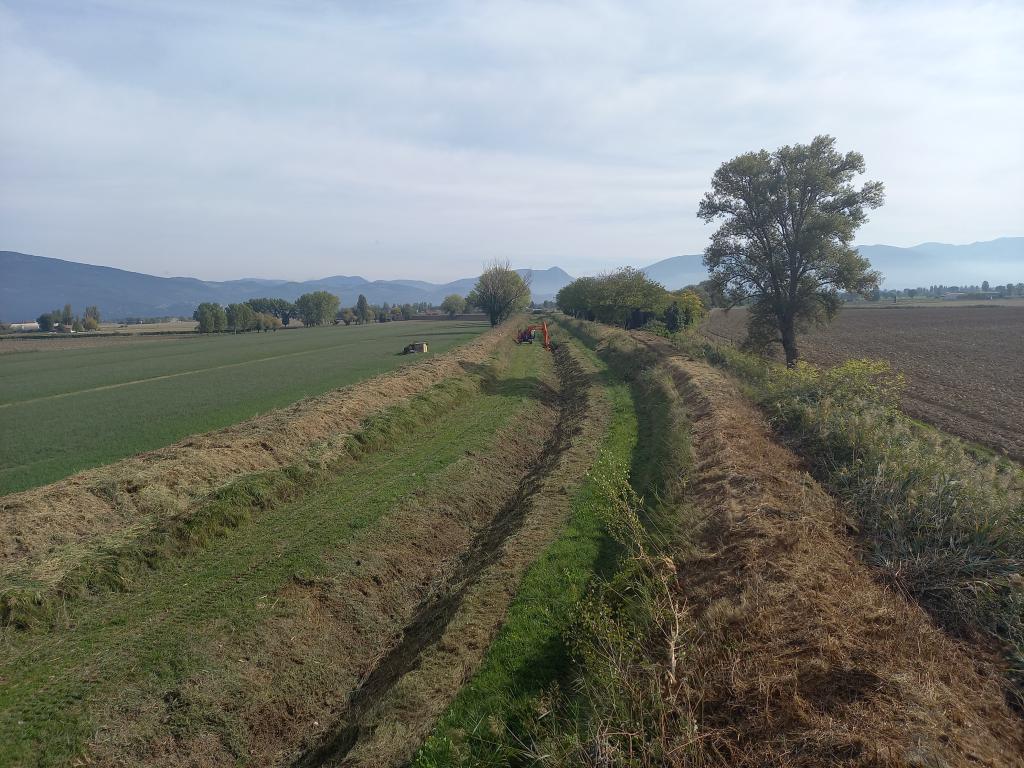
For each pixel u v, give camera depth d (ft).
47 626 25.86
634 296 175.52
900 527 27.09
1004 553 23.99
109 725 21.08
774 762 14.65
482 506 44.09
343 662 27.40
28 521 30.89
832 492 32.83
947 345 161.27
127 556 30.48
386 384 69.72
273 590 29.37
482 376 87.97
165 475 37.91
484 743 18.85
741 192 106.22
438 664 23.21
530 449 59.31
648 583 24.67
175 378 107.34
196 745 21.61
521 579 29.09
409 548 36.09
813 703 16.33
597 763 15.83
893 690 16.47
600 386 81.92
